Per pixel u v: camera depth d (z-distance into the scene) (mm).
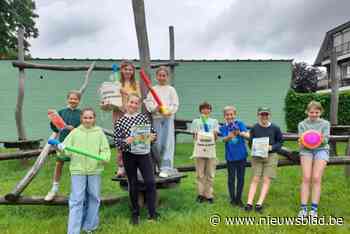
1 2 26156
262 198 4312
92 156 3598
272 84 12547
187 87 12375
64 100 12047
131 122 3770
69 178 6227
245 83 12500
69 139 3670
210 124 4602
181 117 12344
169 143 4348
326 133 4160
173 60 9742
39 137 11945
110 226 3795
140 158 3852
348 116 12602
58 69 8102
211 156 4555
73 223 3482
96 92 11969
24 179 4023
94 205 3668
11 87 11828
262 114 4320
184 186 5539
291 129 12492
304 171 4184
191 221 3893
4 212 4305
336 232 3623
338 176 6145
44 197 4027
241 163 4523
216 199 4801
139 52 4465
